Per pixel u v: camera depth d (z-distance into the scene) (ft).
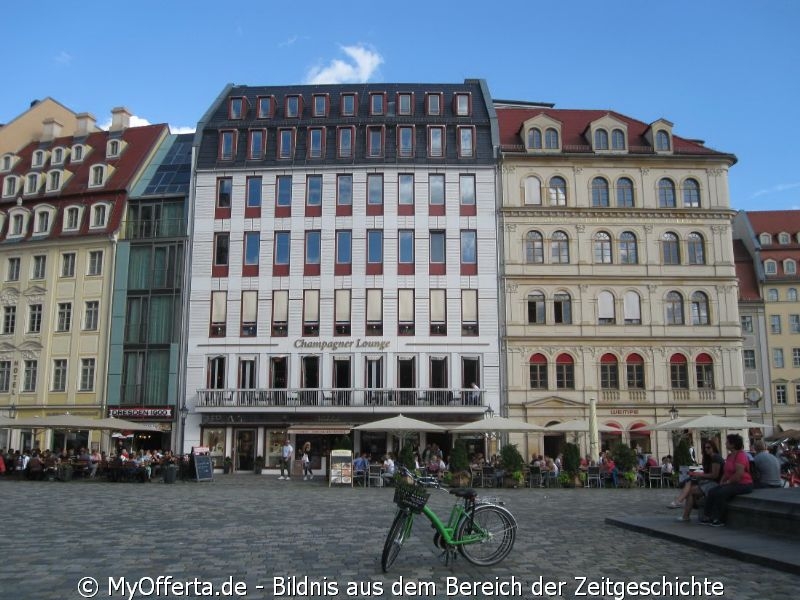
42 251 160.86
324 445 145.69
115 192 160.76
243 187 155.53
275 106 164.55
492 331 148.05
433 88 169.37
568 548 41.14
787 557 34.71
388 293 149.69
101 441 149.69
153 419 148.05
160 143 176.35
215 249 153.69
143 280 154.61
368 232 152.56
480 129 158.71
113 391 150.51
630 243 152.66
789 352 205.46
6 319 160.76
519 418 144.87
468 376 147.33
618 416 146.00
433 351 147.64
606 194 154.30
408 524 34.37
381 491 94.94
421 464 121.60
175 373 149.28
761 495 45.16
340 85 170.91
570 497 85.71
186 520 56.08
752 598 28.48
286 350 148.87
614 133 158.20
